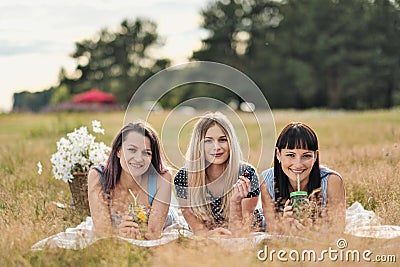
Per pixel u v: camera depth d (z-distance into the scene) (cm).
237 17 6475
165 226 598
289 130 569
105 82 8156
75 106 4222
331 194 581
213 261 440
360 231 518
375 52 5234
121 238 508
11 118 3216
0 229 514
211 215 574
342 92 5466
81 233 514
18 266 457
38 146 1150
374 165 782
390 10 5291
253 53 6300
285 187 577
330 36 5425
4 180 765
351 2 5459
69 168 654
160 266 451
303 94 5756
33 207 621
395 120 2052
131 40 8256
